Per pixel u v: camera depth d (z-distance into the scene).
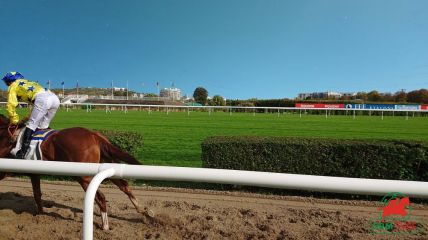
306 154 5.21
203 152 5.46
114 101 51.09
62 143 3.19
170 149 9.40
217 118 22.52
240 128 15.44
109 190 5.09
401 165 4.93
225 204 4.46
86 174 1.49
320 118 24.50
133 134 6.11
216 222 3.54
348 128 16.23
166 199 4.66
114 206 4.07
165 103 53.28
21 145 3.31
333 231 3.37
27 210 3.88
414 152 4.89
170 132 13.42
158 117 22.62
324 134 13.54
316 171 5.19
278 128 15.74
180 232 3.21
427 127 17.17
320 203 4.68
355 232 3.37
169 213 3.86
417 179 4.93
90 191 1.34
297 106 35.22
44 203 4.17
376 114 33.03
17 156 3.34
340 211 4.23
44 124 3.52
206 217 3.72
